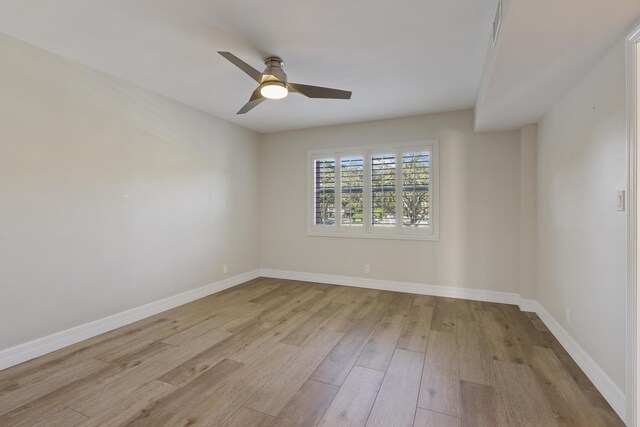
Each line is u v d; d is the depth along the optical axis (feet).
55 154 8.82
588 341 7.45
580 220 7.94
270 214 17.52
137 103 11.05
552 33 5.91
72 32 7.73
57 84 8.86
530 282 12.03
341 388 6.96
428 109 13.44
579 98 8.03
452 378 7.36
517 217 12.85
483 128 12.67
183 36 7.90
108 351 8.69
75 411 6.15
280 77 8.57
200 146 13.71
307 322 10.85
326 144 16.12
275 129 16.83
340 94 9.04
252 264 17.13
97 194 9.85
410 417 6.02
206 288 14.03
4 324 7.81
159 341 9.34
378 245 15.11
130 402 6.43
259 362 8.08
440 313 11.76
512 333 9.93
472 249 13.51
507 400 6.53
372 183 15.20
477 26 7.37
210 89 11.42
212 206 14.38
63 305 8.98
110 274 10.22
